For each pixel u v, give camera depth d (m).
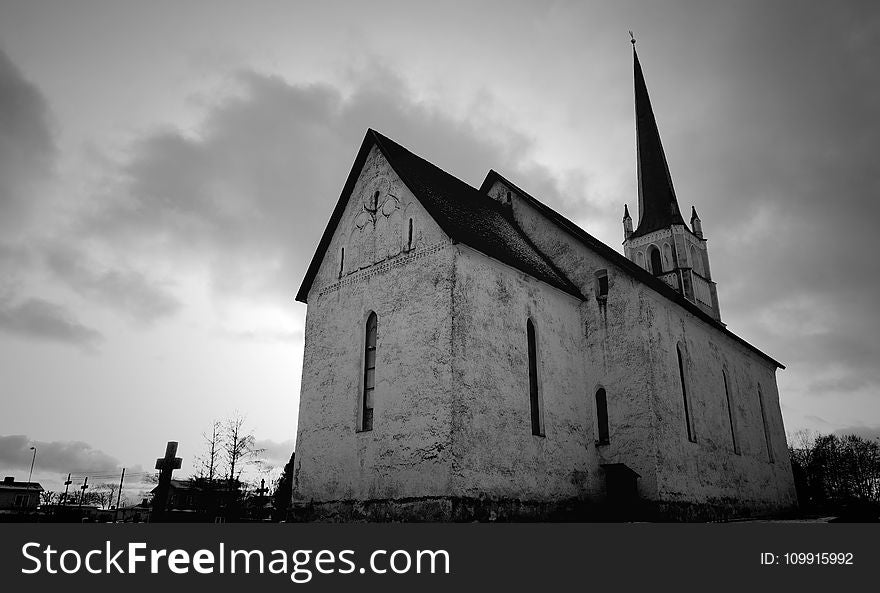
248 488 45.59
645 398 22.08
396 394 19.17
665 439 22.09
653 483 21.11
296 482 21.50
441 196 23.00
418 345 19.08
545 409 20.95
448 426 17.36
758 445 30.89
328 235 24.23
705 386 26.64
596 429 22.97
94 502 91.94
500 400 19.09
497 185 29.94
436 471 17.25
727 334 29.94
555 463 20.52
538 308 22.23
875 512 24.81
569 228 26.62
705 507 23.58
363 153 23.80
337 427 20.81
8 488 70.94
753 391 32.69
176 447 21.31
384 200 22.38
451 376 17.81
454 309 18.56
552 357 22.16
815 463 49.47
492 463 18.14
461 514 16.73
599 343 23.81
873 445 74.88
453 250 19.25
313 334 23.25
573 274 25.53
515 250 23.64
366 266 22.09
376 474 18.89
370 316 21.56
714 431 26.25
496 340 19.72
